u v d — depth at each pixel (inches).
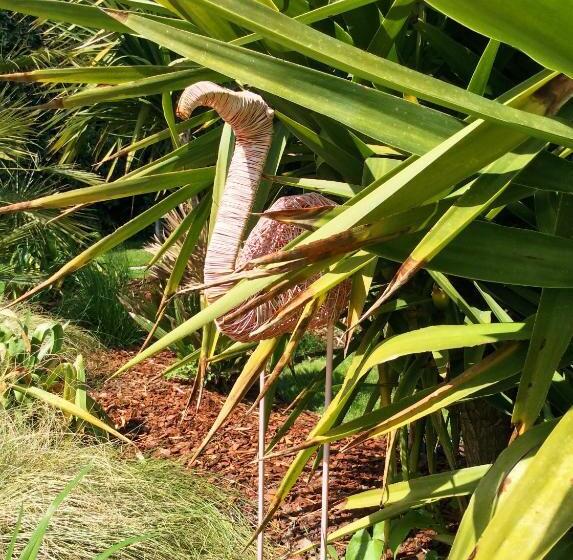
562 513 46.1
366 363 70.7
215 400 193.3
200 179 93.4
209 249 77.3
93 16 87.5
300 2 85.4
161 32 53.8
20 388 150.1
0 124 242.7
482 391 70.3
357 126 55.0
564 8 40.1
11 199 251.3
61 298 266.4
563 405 79.1
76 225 258.5
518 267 55.7
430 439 119.3
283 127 94.8
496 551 46.0
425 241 49.8
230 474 149.9
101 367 208.8
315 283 62.0
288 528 128.4
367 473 150.9
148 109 239.5
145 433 170.7
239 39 79.0
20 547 102.2
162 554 108.0
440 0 40.6
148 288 215.9
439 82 47.4
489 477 57.1
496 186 51.7
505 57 91.2
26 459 126.5
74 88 247.1
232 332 75.6
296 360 163.3
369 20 87.4
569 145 48.3
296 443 167.0
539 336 59.1
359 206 50.5
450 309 96.1
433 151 49.8
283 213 54.9
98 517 110.7
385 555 113.1
